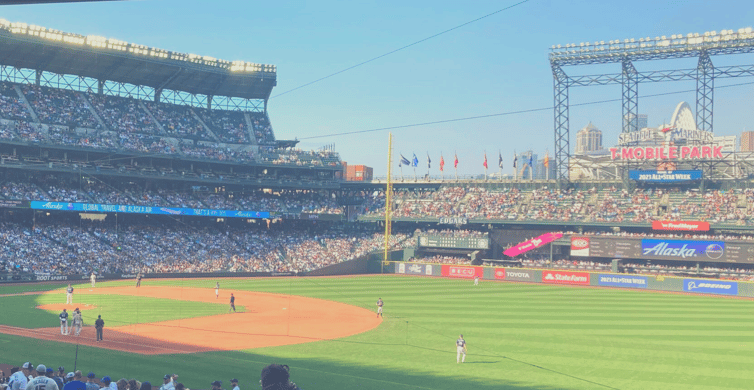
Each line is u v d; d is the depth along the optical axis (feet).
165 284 269.23
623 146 346.33
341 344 138.31
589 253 324.80
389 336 150.10
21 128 306.35
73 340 132.16
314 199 404.57
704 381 107.55
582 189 364.38
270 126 416.87
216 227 360.48
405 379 105.19
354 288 268.82
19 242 279.28
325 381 102.32
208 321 168.76
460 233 368.07
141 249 311.06
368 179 456.86
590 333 156.87
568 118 363.35
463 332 157.07
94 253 293.23
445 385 101.65
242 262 327.47
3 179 298.97
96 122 341.21
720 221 306.14
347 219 405.39
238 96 414.00
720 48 318.04
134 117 361.51
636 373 112.98
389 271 356.79
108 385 60.75
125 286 256.73
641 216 328.49
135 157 334.44
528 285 293.64
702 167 329.31
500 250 366.63
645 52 331.98
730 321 181.68
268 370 21.04
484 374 110.11
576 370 114.83
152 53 337.93
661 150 336.70
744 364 122.01
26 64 333.21
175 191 352.28
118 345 128.47
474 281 298.56
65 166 301.02
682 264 313.73
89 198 312.91
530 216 352.08
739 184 328.70
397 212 389.80
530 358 125.39
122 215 330.34
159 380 99.50
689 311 203.51
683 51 326.03
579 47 347.56
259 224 379.14
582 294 255.29
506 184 387.96
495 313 193.06
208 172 360.07
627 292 266.36
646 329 164.25
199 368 109.19
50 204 282.77
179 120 381.40
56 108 333.83
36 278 263.29
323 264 344.90
